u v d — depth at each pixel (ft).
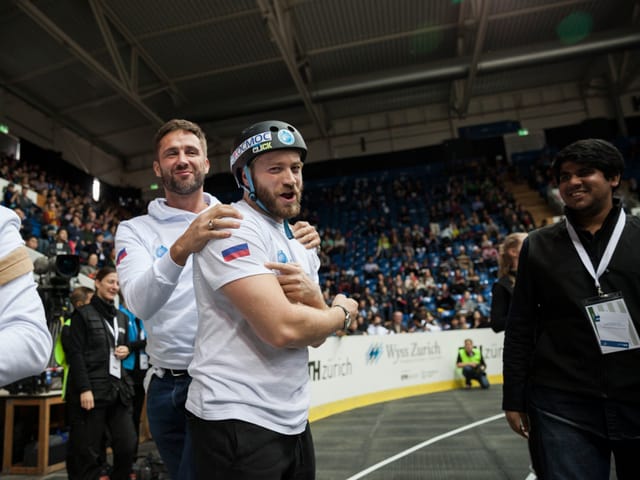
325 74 58.90
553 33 54.65
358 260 56.18
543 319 5.48
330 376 24.70
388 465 13.44
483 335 35.83
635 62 63.41
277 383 3.84
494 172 68.80
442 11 48.83
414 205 67.26
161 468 12.28
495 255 48.42
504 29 53.11
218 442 3.62
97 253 33.91
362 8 47.06
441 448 15.16
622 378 4.79
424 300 42.65
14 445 14.69
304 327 3.64
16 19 41.91
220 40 49.60
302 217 68.69
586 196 5.15
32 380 14.02
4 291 2.89
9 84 52.49
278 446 3.74
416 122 75.00
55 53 47.83
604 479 4.84
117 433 10.11
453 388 33.40
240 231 3.88
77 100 57.41
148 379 6.12
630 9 51.47
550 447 4.97
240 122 70.95
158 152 6.33
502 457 13.55
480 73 52.37
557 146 70.03
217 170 75.66
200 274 4.10
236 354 3.81
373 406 26.55
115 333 11.13
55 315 13.76
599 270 5.03
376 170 74.33
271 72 57.11
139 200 71.82
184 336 5.65
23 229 30.35
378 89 54.13
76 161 65.62
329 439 17.78
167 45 49.39
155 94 58.44
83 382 9.83
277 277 3.93
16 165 47.44
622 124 68.03
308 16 47.39
